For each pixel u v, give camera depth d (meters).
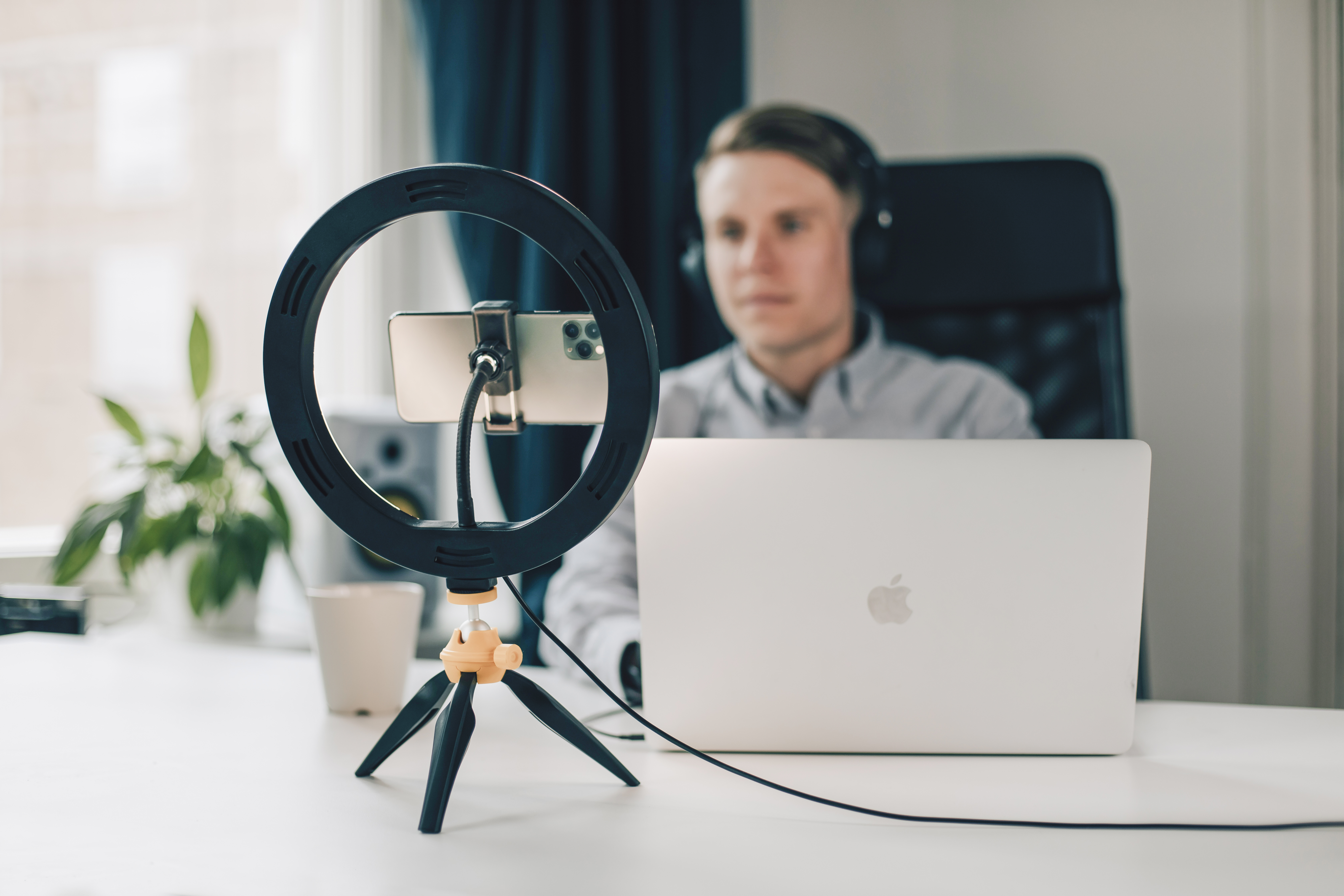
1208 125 1.70
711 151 1.58
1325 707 1.63
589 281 0.51
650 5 1.63
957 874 0.46
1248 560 1.69
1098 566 0.62
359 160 1.79
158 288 1.74
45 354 1.68
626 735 0.70
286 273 0.53
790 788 0.58
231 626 1.37
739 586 0.64
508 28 1.61
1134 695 0.63
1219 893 0.44
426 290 1.87
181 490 1.38
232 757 0.64
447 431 1.67
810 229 1.54
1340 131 1.60
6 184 1.66
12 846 0.49
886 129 1.81
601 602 1.05
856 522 0.63
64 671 0.88
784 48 1.83
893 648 0.63
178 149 1.74
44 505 1.67
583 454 1.64
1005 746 0.64
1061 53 1.75
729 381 1.63
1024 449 0.63
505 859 0.48
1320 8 1.62
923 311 1.50
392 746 0.60
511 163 1.60
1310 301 1.65
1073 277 1.43
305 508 1.43
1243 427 1.70
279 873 0.46
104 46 1.72
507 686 0.73
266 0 1.78
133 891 0.44
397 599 0.75
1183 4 1.71
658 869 0.47
